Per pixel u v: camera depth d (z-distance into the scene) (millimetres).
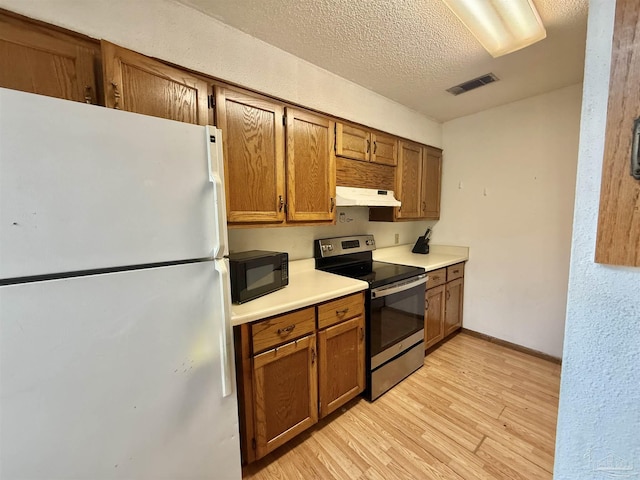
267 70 1619
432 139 2920
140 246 838
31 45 1002
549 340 2420
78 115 719
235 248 1882
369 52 1708
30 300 685
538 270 2449
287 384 1502
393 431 1669
